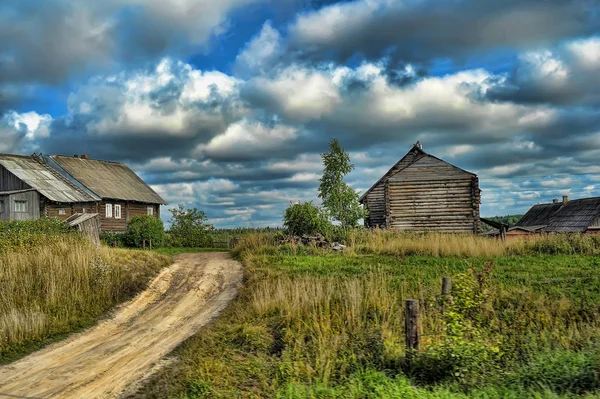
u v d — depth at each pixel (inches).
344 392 343.3
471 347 378.0
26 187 1529.3
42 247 792.9
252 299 636.7
